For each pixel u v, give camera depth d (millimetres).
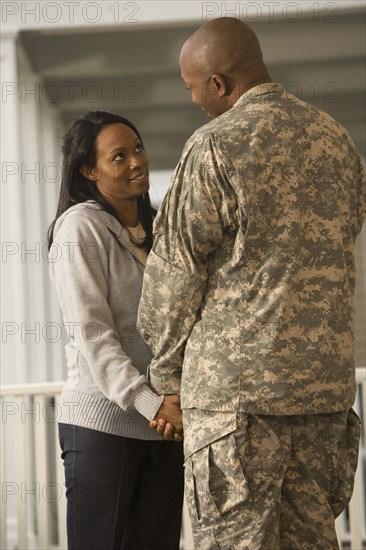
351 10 11312
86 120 5742
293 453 4586
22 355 11227
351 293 4824
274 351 4457
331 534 4648
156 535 5633
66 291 5406
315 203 4652
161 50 12641
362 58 13055
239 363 4484
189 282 4590
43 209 13438
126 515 5500
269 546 4449
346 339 4668
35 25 11320
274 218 4527
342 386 4621
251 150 4523
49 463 12430
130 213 5820
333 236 4668
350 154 4941
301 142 4672
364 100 14453
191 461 4633
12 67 11266
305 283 4559
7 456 10891
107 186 5684
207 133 4586
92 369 5250
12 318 11266
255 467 4477
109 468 5383
